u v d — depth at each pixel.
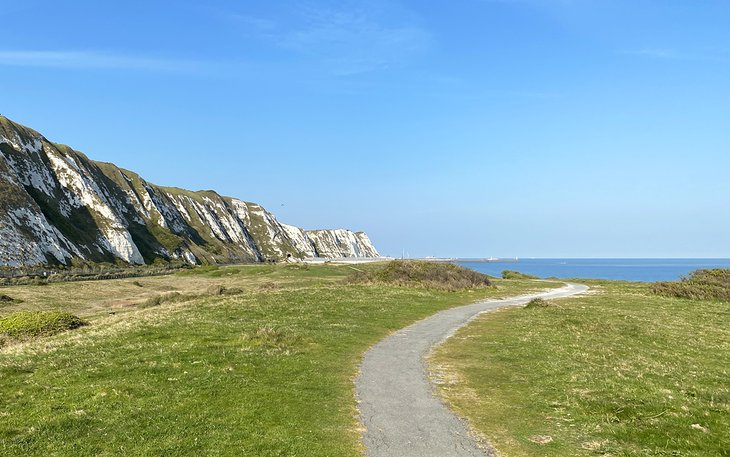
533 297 53.31
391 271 58.78
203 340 22.73
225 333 24.62
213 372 17.36
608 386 16.33
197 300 42.78
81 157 170.50
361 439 12.41
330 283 59.22
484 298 50.06
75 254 114.25
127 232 142.00
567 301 48.94
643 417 13.52
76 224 131.50
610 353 22.52
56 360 18.95
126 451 11.25
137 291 71.56
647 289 63.19
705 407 14.04
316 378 17.62
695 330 31.16
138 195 188.88
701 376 18.50
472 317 35.50
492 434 12.88
